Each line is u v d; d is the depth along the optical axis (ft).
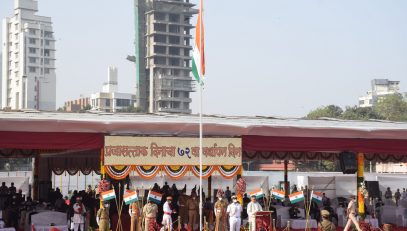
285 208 96.07
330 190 146.82
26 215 86.58
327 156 123.03
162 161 83.15
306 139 91.61
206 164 85.10
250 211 79.97
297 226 92.07
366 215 99.50
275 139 90.02
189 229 84.84
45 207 95.91
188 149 84.33
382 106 489.26
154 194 77.92
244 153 114.93
